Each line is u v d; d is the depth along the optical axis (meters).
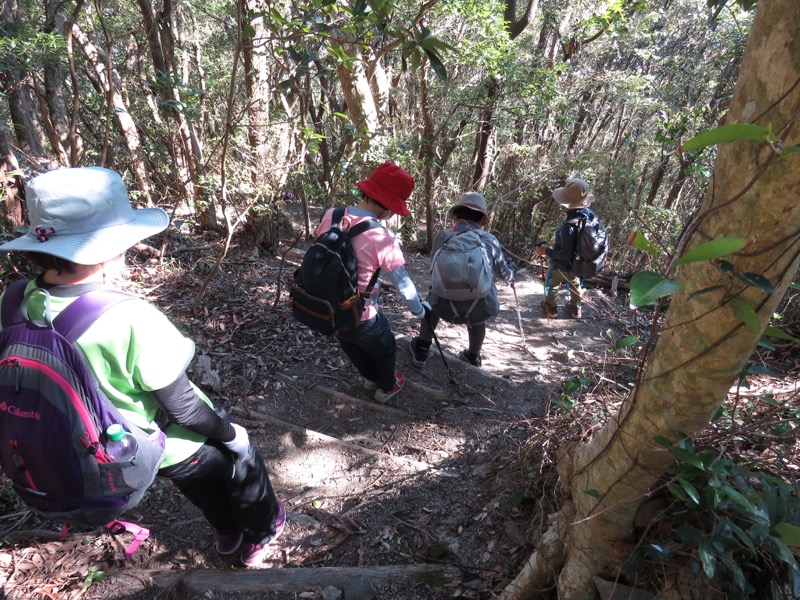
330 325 2.79
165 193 5.59
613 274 6.32
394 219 7.46
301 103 5.36
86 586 2.20
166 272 5.15
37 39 4.41
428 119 7.06
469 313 3.58
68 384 1.33
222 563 2.41
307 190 6.04
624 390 2.97
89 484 1.41
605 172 10.24
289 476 2.97
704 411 1.34
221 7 8.80
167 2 5.39
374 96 6.97
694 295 1.09
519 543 2.43
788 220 1.00
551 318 5.26
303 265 2.77
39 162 4.55
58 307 1.37
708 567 1.44
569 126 10.56
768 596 1.72
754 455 1.99
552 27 10.38
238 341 4.15
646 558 1.80
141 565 2.38
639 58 12.66
